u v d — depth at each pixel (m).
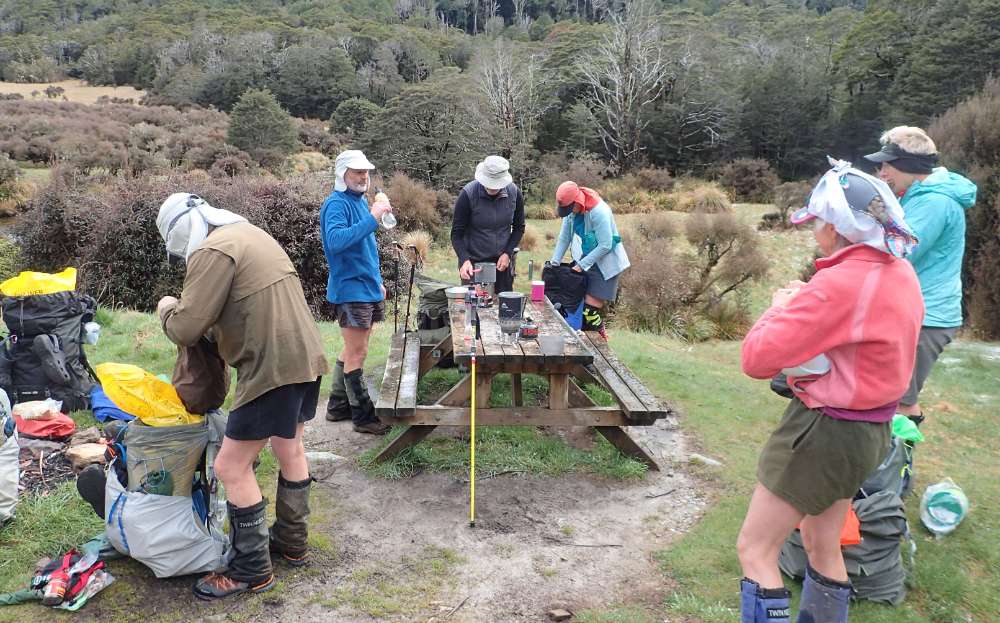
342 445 4.76
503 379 6.11
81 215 12.88
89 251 11.84
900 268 2.37
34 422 4.39
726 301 14.43
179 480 3.07
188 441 3.07
